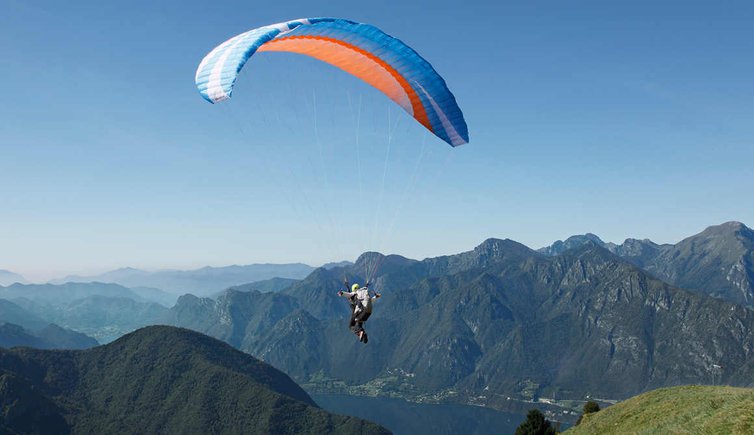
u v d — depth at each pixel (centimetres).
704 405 2948
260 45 2417
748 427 2442
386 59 2933
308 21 2555
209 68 2492
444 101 3017
